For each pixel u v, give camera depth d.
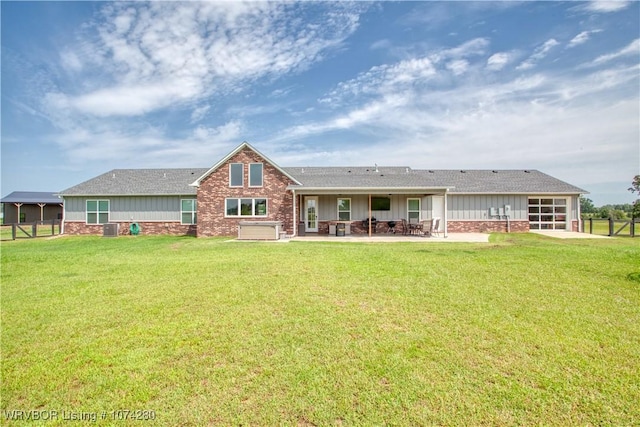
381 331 4.62
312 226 21.45
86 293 6.73
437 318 5.09
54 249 14.03
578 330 4.58
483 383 3.31
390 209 21.53
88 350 4.17
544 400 3.02
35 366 3.78
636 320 4.93
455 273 8.09
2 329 4.86
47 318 5.30
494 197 22.00
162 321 5.13
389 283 7.16
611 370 3.53
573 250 11.94
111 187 23.39
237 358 3.91
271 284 7.20
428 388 3.24
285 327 4.80
